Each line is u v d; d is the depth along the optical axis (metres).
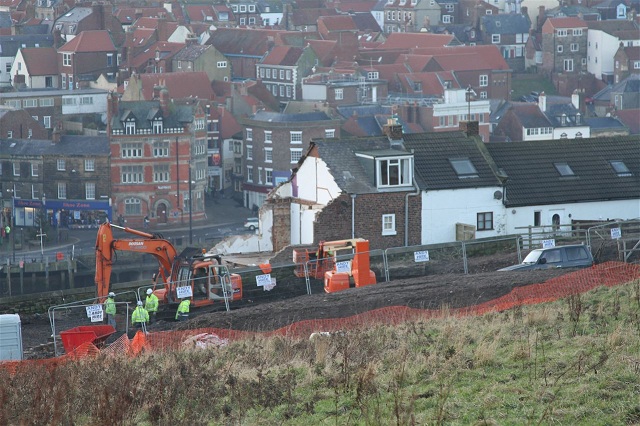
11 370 152.62
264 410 123.25
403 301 195.50
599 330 145.25
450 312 175.88
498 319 158.00
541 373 127.56
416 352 140.25
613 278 190.25
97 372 137.12
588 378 123.00
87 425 119.38
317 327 173.00
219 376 134.00
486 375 128.62
